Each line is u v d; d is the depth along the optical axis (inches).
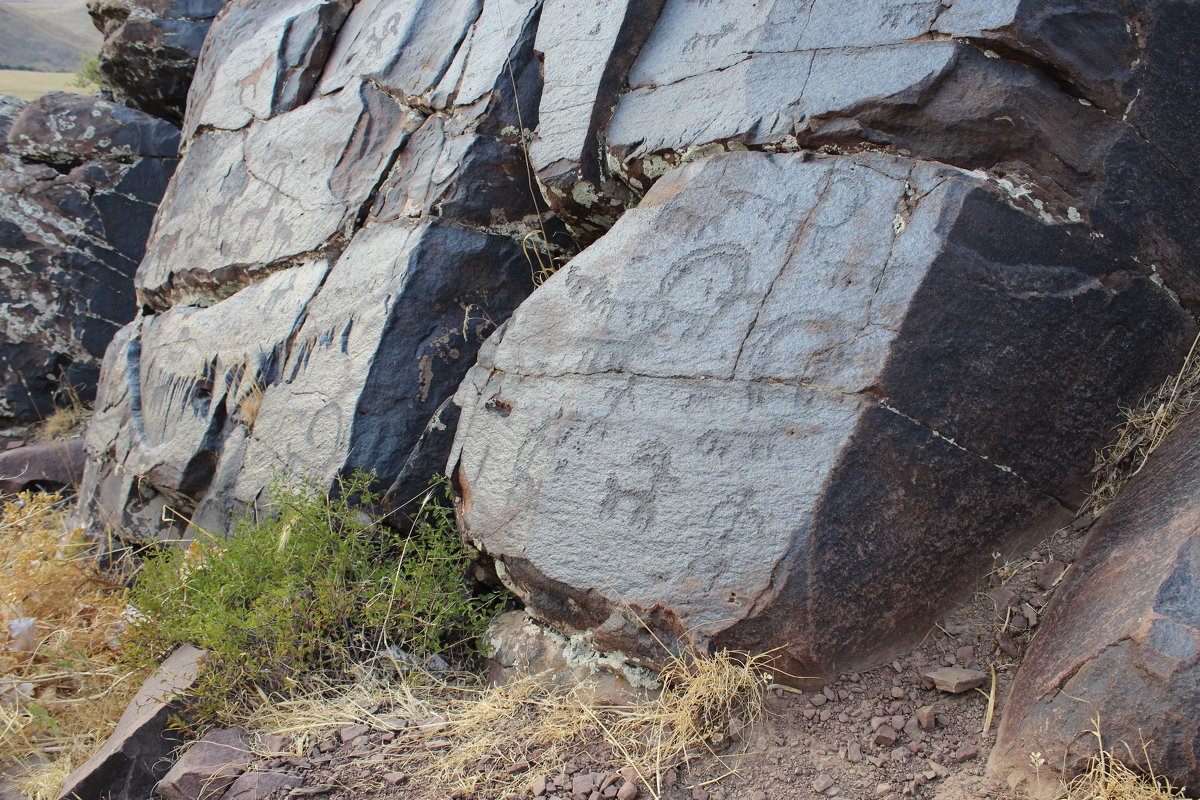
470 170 149.9
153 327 205.6
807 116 112.8
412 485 139.7
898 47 109.3
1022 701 85.1
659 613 101.3
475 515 122.2
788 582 93.8
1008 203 101.2
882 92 107.6
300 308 160.7
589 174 138.5
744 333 105.0
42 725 123.3
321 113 179.5
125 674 125.7
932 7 108.1
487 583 131.5
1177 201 112.6
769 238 108.3
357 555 130.3
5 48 1098.1
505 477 120.0
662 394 108.3
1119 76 107.2
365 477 135.7
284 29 196.4
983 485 101.3
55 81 712.4
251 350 165.8
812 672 96.2
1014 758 82.4
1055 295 103.1
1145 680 75.4
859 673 97.6
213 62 222.7
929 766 87.0
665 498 103.7
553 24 147.0
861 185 105.2
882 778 86.8
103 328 291.3
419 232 148.2
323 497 133.0
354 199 163.9
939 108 105.9
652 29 137.5
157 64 295.6
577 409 115.1
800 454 96.3
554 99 142.7
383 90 172.1
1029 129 104.0
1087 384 106.8
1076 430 106.7
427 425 143.6
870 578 96.0
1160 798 73.2
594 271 121.8
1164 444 103.2
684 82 129.3
